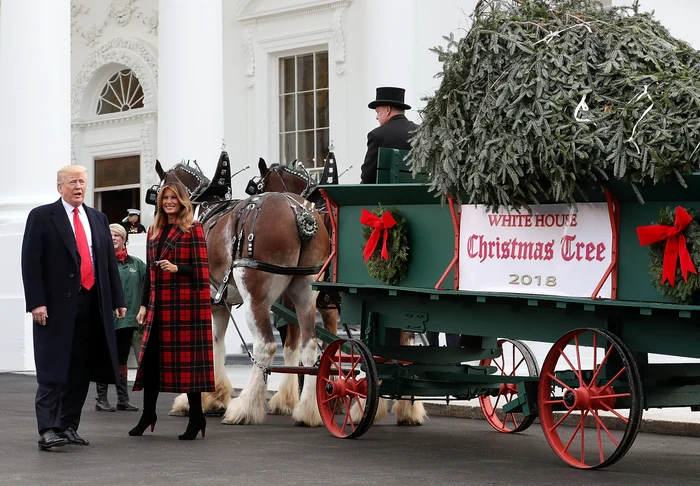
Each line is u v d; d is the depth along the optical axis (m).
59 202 9.26
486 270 8.70
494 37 8.13
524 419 10.57
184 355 9.61
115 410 12.62
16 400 13.59
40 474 7.83
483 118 8.11
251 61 23.44
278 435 10.20
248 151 23.47
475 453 9.15
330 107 22.38
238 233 11.02
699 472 8.16
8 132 18.77
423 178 9.37
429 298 9.33
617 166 7.46
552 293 8.23
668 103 7.50
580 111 7.74
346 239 10.05
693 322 7.53
